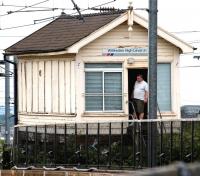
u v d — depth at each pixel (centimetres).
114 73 4903
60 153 4081
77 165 3919
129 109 4912
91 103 4909
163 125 3325
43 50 5009
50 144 4194
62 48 4834
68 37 4959
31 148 4441
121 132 3612
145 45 4888
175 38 4950
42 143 4291
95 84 4912
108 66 4897
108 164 3678
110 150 3669
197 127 3106
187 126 3175
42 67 5134
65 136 4044
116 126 3653
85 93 4900
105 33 4856
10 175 4475
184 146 3181
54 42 5012
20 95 5409
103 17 4956
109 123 3688
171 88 5009
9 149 5172
